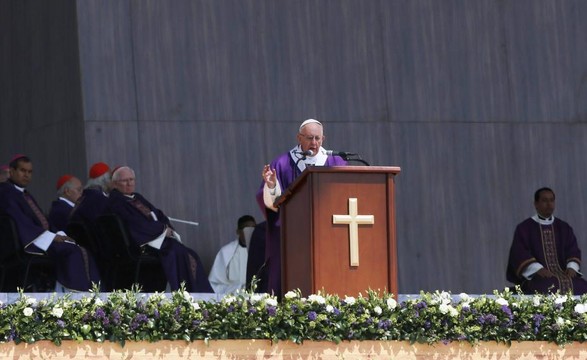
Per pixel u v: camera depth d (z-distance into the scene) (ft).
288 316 91.40
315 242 90.74
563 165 176.45
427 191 172.55
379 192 91.66
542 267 149.48
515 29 177.27
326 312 90.99
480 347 94.68
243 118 168.76
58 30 170.30
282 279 98.07
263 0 171.01
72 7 165.48
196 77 168.04
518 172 175.22
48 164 174.29
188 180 166.30
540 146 176.04
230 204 167.32
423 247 171.83
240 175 167.94
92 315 89.51
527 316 96.07
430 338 93.30
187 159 166.61
